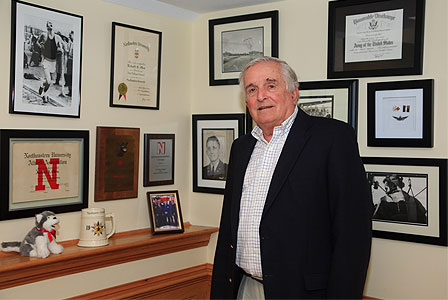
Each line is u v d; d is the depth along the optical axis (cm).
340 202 167
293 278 171
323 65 258
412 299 230
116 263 249
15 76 216
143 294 264
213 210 300
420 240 226
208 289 302
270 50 273
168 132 294
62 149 235
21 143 219
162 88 289
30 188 223
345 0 247
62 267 222
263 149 194
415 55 228
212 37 296
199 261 298
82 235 237
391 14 235
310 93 259
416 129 228
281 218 174
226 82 291
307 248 172
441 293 223
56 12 231
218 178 295
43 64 226
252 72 187
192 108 307
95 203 253
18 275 205
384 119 237
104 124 256
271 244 175
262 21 276
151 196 279
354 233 166
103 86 255
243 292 196
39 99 225
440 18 222
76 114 241
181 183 304
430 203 225
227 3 282
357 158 174
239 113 288
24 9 219
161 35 284
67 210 238
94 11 250
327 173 173
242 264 188
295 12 267
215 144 296
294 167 176
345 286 162
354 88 245
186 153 306
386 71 236
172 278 279
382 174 238
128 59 266
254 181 187
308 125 184
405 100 231
